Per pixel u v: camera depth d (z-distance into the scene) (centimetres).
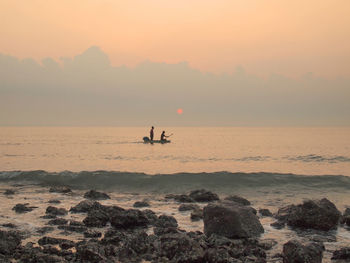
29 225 1112
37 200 1555
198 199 1565
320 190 1748
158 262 777
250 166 3747
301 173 3195
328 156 5025
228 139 11850
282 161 4309
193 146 7306
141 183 1941
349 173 3181
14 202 1502
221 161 4194
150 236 938
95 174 2083
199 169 3403
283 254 790
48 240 919
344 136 15600
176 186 1883
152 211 1267
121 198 1644
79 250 802
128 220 1101
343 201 1530
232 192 1758
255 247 883
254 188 1808
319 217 1079
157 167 3512
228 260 749
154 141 7419
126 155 4847
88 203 1343
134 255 825
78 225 1094
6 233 911
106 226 1122
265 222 1166
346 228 1100
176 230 987
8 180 2097
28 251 822
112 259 798
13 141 9506
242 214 1018
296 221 1111
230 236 974
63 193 1750
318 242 930
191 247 802
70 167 3416
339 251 823
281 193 1709
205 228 1025
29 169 3206
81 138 12038
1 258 795
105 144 7719
